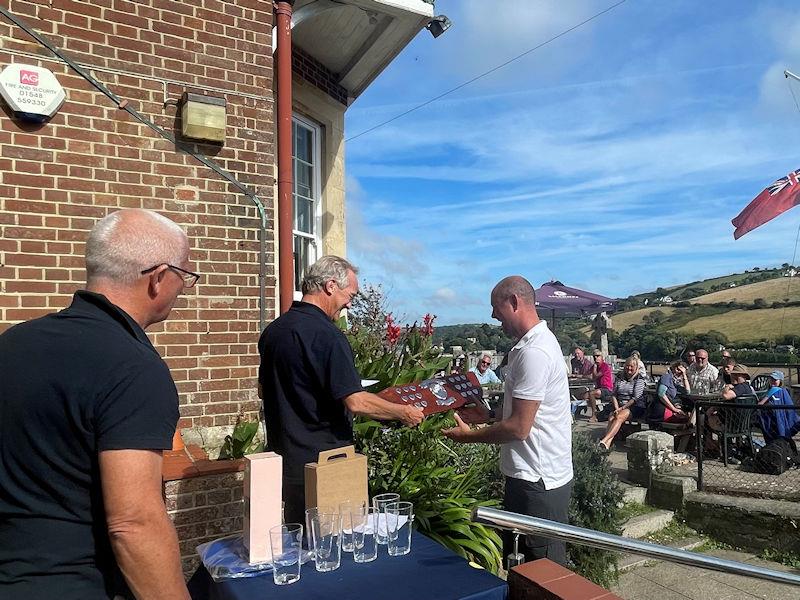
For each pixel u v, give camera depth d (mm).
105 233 1757
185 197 4375
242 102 4645
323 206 7223
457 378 3307
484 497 4695
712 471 6914
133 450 1508
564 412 3234
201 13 4484
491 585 1962
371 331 6129
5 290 3773
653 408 8523
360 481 2332
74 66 4000
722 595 4793
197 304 4379
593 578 4762
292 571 1990
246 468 2160
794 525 5477
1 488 1540
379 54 6719
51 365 1539
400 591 1906
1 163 3793
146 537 1506
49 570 1523
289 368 2750
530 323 3230
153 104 4297
